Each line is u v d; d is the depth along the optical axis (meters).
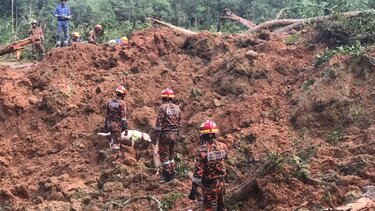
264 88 11.20
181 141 10.20
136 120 11.08
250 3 35.03
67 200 8.84
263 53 12.39
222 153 7.07
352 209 6.57
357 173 7.78
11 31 26.42
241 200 7.80
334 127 9.24
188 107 11.36
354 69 9.88
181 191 8.43
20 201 9.15
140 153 10.12
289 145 9.05
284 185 7.62
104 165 9.93
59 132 11.34
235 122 10.15
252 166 8.65
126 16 34.41
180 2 35.47
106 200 8.60
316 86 9.84
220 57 13.49
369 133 8.55
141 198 8.09
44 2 35.53
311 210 7.13
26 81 13.32
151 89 12.20
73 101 12.24
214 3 35.34
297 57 12.67
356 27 12.83
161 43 14.43
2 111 12.25
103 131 10.98
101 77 13.19
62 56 14.34
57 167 10.19
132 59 14.10
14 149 11.20
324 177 7.75
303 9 19.17
